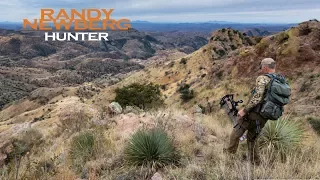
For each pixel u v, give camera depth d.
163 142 5.31
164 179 4.37
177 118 8.43
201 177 4.20
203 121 9.16
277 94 4.05
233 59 39.69
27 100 153.12
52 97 149.00
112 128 8.45
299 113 20.67
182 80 89.06
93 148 6.57
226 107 4.96
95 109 13.80
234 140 4.80
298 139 5.40
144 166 5.09
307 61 30.20
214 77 40.25
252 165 4.39
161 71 111.44
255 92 4.12
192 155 5.53
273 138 5.26
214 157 5.17
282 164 4.18
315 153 5.00
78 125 10.23
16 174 4.52
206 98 36.69
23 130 11.52
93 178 4.86
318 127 10.38
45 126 17.00
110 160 5.67
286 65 31.03
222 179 3.86
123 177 4.73
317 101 22.72
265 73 4.29
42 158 6.99
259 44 35.78
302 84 27.23
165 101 47.56
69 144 7.71
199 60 101.31
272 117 4.10
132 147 5.31
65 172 5.08
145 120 8.58
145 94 29.30
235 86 34.44
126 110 12.30
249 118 4.36
